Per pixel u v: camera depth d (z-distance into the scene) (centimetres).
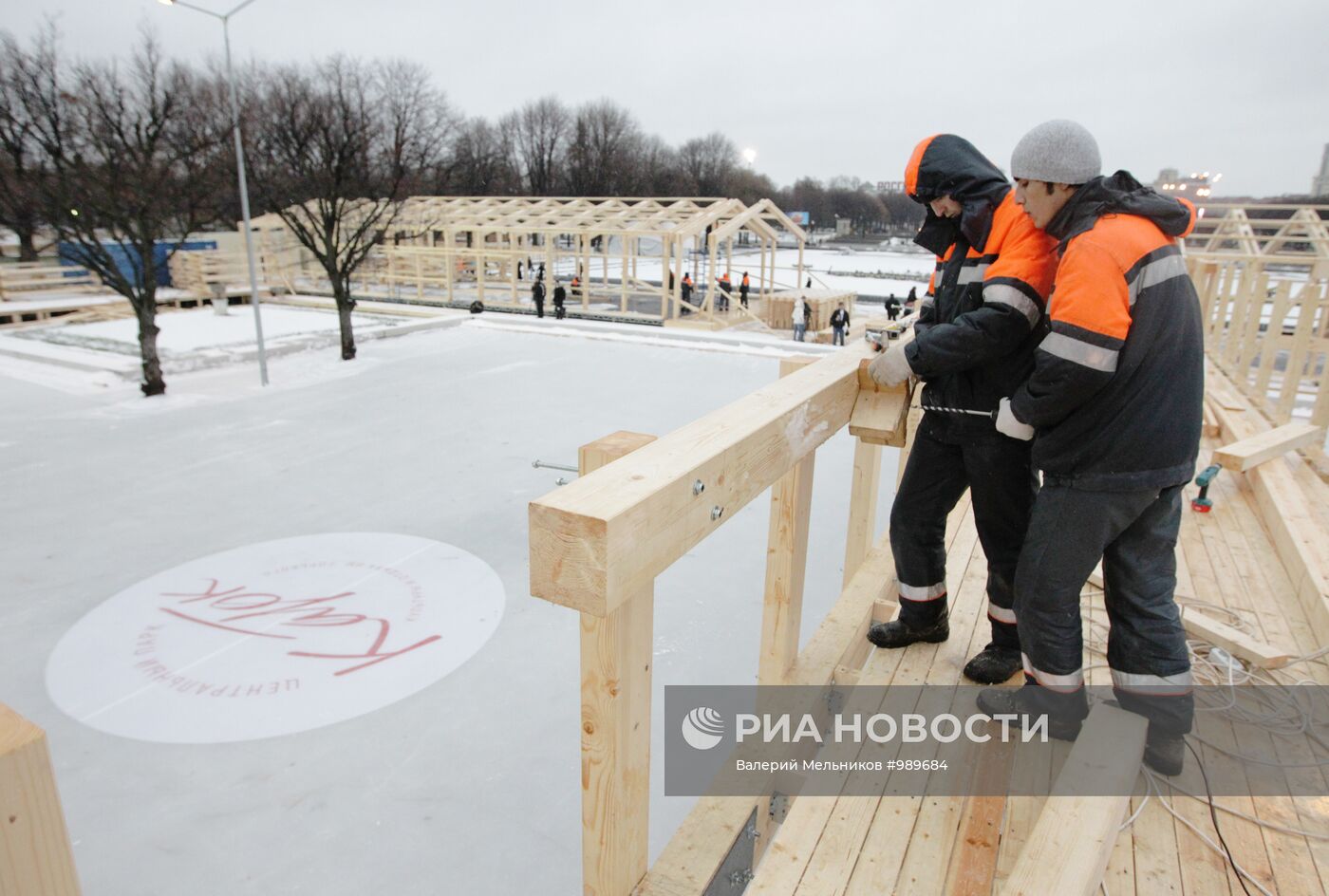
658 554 129
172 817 320
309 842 307
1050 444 172
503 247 2450
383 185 2025
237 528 623
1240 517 381
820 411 206
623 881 162
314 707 393
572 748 363
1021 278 179
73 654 441
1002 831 173
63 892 99
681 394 1114
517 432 907
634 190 6200
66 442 867
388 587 523
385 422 951
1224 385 681
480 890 284
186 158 1318
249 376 1235
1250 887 158
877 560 323
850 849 169
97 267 1054
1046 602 183
